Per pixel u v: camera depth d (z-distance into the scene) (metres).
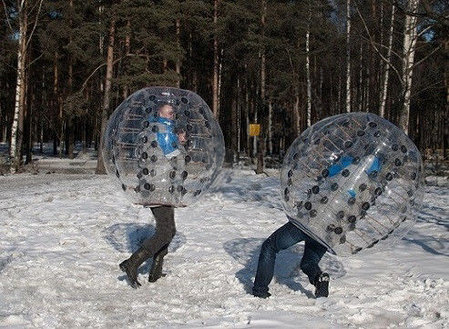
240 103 49.47
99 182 22.72
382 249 5.86
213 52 38.81
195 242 9.29
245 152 51.28
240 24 34.00
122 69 37.03
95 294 6.25
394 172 5.74
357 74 46.03
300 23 35.78
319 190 5.70
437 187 21.52
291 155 6.07
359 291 6.34
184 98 6.89
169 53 31.77
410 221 5.89
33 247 8.71
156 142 6.51
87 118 51.47
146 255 6.54
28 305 5.56
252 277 6.97
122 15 30.69
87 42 33.53
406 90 21.31
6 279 6.58
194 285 6.67
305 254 6.21
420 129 59.16
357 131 5.84
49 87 49.12
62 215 12.05
